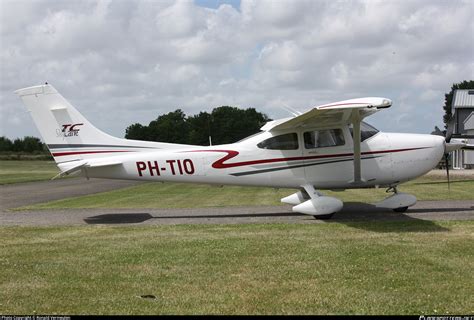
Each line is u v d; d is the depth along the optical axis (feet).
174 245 26.71
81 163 37.96
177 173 38.63
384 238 27.30
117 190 75.77
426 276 19.65
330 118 35.73
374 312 15.99
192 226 33.76
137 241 28.27
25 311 16.66
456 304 16.56
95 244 27.61
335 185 37.86
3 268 22.26
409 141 37.76
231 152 38.01
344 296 17.56
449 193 54.19
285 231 30.42
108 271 21.52
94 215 42.09
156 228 33.35
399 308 16.31
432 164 38.04
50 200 58.75
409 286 18.47
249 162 37.91
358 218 36.11
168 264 22.52
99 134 39.14
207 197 58.44
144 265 22.44
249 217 38.73
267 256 23.56
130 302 17.42
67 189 79.87
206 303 17.16
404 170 37.70
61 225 35.91
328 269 21.01
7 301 17.67
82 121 39.04
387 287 18.44
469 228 29.99
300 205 36.19
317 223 33.71
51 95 38.88
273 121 39.47
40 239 29.60
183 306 16.92
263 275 20.38
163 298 17.79
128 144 39.14
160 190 73.05
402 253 23.47
